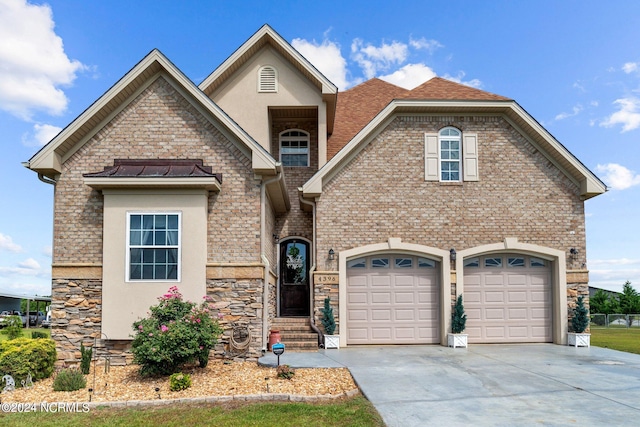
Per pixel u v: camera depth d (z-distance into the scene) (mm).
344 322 14469
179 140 12930
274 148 18109
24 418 7699
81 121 12461
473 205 15188
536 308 15352
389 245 14805
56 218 12516
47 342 10875
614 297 40438
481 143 15453
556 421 7230
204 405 8305
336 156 14742
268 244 14523
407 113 15383
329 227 14859
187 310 10836
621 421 7246
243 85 17078
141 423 7367
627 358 12461
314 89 17047
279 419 7406
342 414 7570
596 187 14945
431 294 15117
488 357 12508
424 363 11523
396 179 15133
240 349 12016
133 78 12664
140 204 12250
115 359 11945
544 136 15055
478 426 6992
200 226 12266
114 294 12000
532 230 15195
